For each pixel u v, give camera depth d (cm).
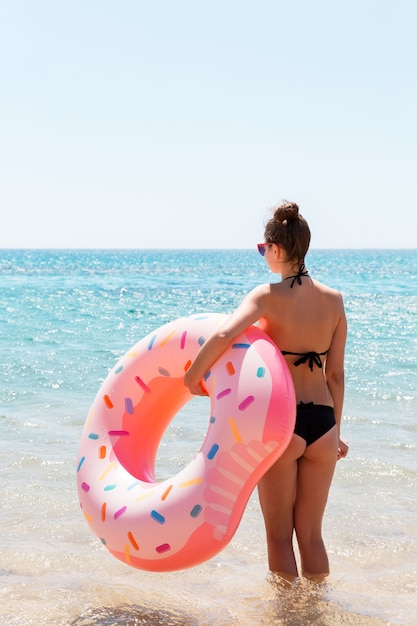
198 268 6962
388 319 1759
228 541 286
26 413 693
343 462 536
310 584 323
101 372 938
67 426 641
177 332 332
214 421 292
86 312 1955
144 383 337
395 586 336
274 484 317
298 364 315
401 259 11688
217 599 320
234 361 298
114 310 2027
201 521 283
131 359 343
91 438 333
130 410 337
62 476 497
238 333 303
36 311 1980
